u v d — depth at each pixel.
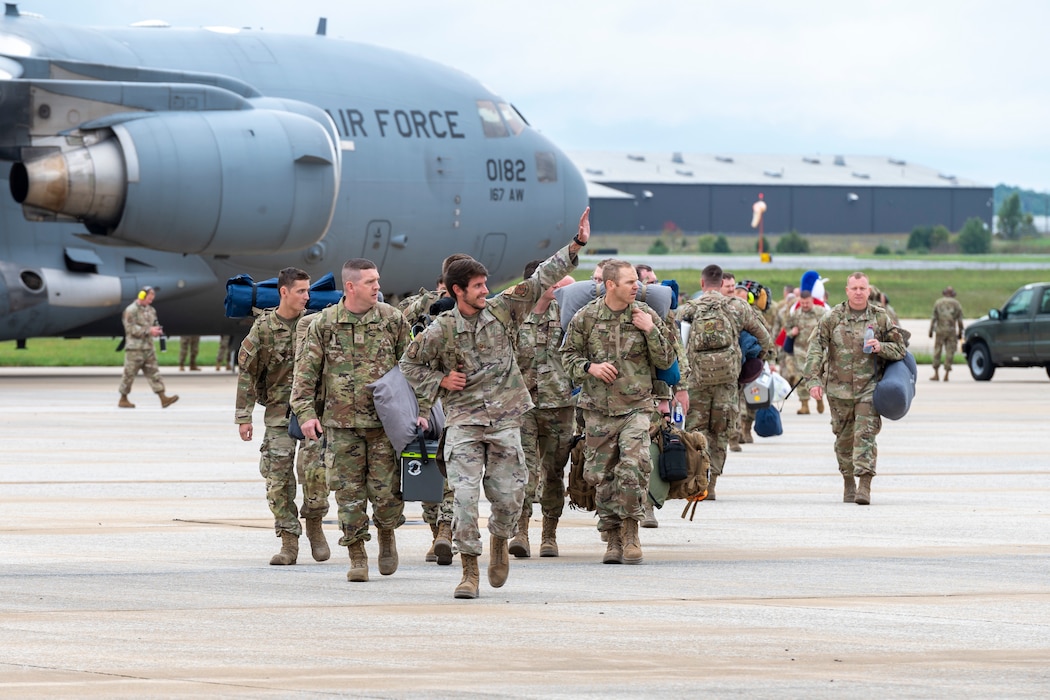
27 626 12.93
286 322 16.52
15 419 36.38
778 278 149.50
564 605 14.03
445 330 14.34
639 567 16.42
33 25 46.59
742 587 15.02
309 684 10.77
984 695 10.44
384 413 14.77
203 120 45.66
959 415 40.41
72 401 42.34
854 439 22.19
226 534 18.88
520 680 10.91
